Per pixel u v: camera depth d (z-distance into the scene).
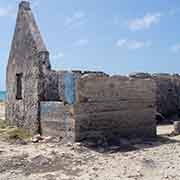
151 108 16.42
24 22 18.17
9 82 19.92
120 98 15.15
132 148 13.52
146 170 10.08
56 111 14.61
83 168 10.29
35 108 16.47
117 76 15.15
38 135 15.55
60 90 14.80
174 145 14.20
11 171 10.02
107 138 14.47
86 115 13.80
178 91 25.88
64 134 14.03
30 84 17.12
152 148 13.55
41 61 16.52
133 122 15.59
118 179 9.08
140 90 16.03
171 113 25.27
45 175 9.53
